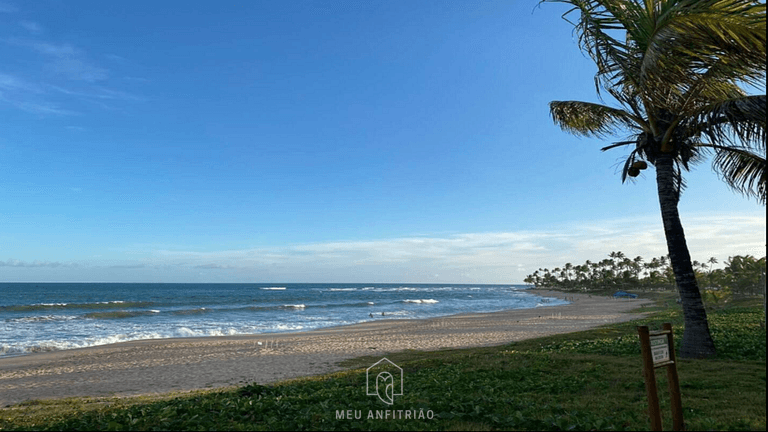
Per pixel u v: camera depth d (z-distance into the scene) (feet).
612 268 537.24
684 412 23.44
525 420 22.38
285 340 94.68
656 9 32.35
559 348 56.90
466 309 228.02
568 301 327.06
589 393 28.78
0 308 198.90
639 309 190.08
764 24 25.81
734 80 34.91
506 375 35.47
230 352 77.66
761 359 38.88
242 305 246.06
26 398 47.01
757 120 33.14
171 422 23.58
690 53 30.73
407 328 119.03
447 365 43.60
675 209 42.55
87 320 154.71
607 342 56.18
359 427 22.18
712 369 34.68
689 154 43.73
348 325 133.39
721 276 216.95
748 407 23.79
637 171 45.27
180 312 191.62
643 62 34.24
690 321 41.50
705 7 28.37
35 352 83.46
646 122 43.78
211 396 33.50
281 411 26.11
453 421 22.86
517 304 283.59
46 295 356.59
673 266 43.01
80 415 29.71
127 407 31.86
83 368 64.54
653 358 18.85
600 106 46.65
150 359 71.56
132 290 490.49
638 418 22.52
